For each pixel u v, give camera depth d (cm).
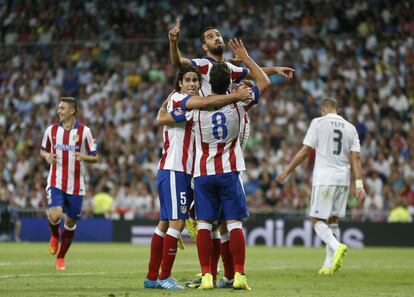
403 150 6956
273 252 5016
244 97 2172
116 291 2159
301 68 7838
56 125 3356
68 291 2142
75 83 8269
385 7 8281
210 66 2456
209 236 2234
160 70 8225
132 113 7719
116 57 8425
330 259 3088
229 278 2338
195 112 2202
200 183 2214
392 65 7769
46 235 6562
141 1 8838
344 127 3158
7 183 7212
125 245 5897
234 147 2212
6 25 9081
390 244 6050
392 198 6500
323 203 3136
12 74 8494
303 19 8331
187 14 8606
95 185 6956
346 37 8038
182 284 2453
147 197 6688
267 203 6488
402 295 2138
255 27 8344
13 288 2227
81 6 8988
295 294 2106
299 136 7075
